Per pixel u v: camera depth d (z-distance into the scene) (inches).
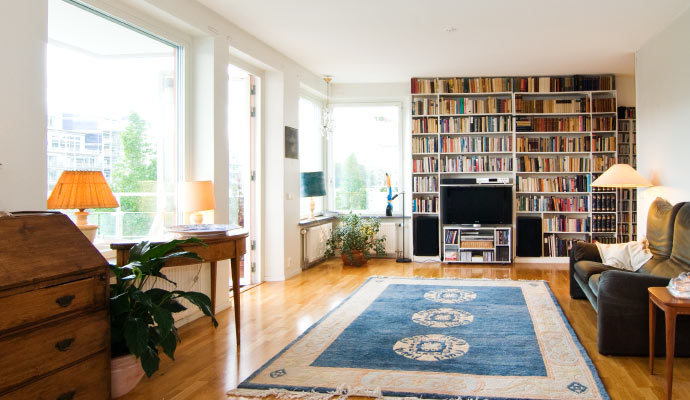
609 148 289.6
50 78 123.6
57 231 90.4
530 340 142.1
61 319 85.8
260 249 237.5
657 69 210.2
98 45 139.6
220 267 182.4
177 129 174.4
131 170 152.3
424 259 301.7
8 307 76.4
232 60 209.2
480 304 188.1
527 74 291.7
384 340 143.3
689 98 177.8
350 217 292.7
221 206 182.1
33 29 106.9
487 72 285.7
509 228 290.4
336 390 107.6
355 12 181.8
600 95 299.7
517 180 298.7
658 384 110.0
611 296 128.9
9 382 76.7
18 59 103.5
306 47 228.4
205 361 127.9
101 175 117.0
